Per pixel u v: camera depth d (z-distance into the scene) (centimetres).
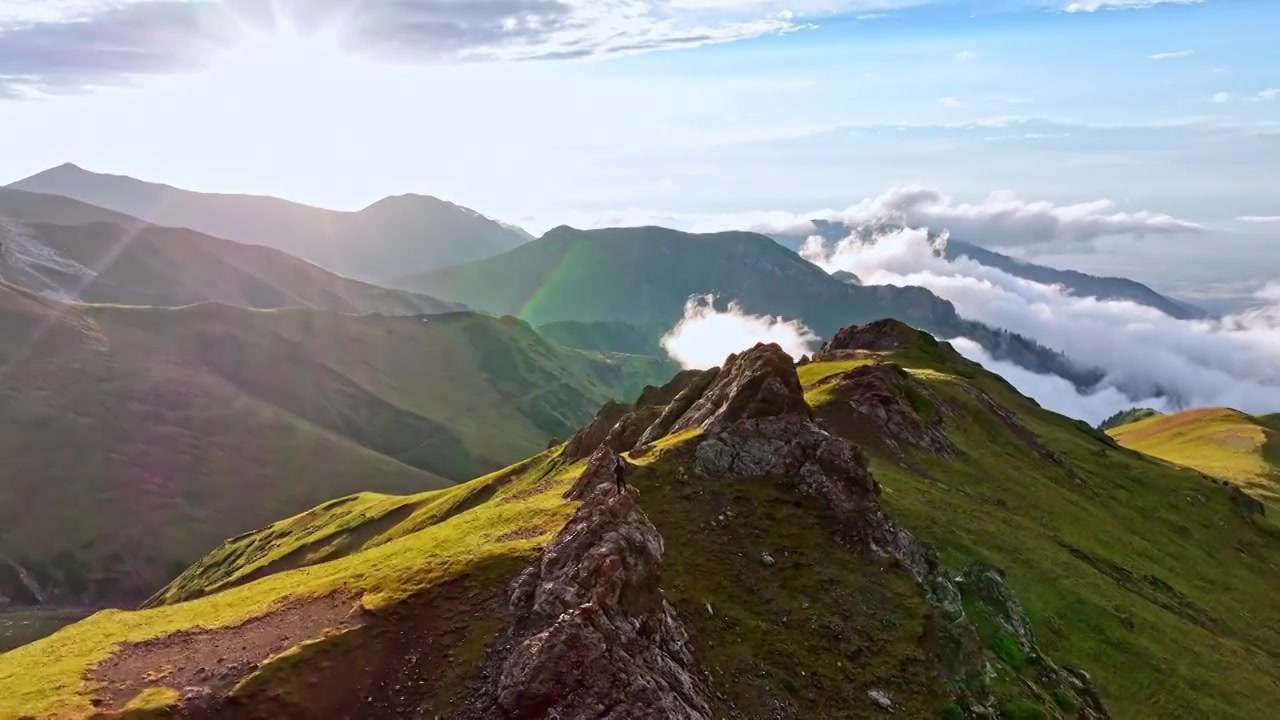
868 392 9181
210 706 3466
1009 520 7906
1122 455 13788
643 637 3812
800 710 3978
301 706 3503
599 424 11175
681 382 12062
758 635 4325
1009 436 10850
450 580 4144
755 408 5900
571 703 3400
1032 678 4956
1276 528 12369
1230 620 8669
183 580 17512
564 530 4309
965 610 5325
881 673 4334
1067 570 7206
